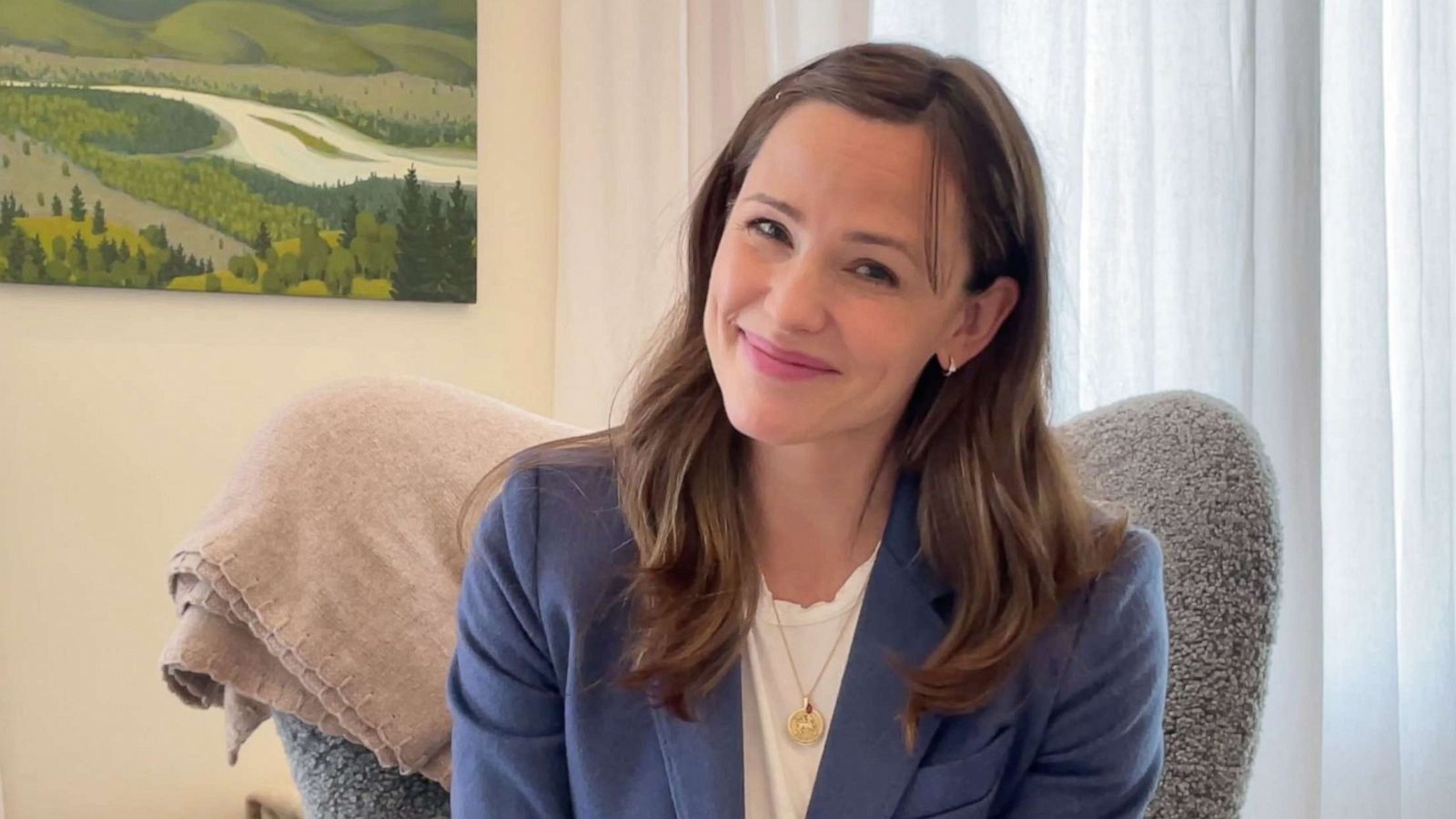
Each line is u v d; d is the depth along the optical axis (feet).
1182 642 3.15
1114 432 3.54
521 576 2.83
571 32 5.38
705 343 2.86
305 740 3.19
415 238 5.21
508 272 5.49
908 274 2.45
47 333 4.75
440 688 3.20
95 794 4.94
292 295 5.04
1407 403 5.52
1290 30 5.14
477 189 5.34
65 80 4.68
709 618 2.71
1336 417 5.45
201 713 5.08
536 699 2.83
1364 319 5.34
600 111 5.38
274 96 4.97
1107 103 5.27
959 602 2.80
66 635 4.86
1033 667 2.78
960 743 2.73
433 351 5.37
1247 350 5.14
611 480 2.97
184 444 4.97
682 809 2.62
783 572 2.92
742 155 2.73
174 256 4.85
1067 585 2.80
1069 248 5.14
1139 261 5.23
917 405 2.91
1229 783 3.06
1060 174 5.07
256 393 5.06
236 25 4.90
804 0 5.32
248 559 3.01
